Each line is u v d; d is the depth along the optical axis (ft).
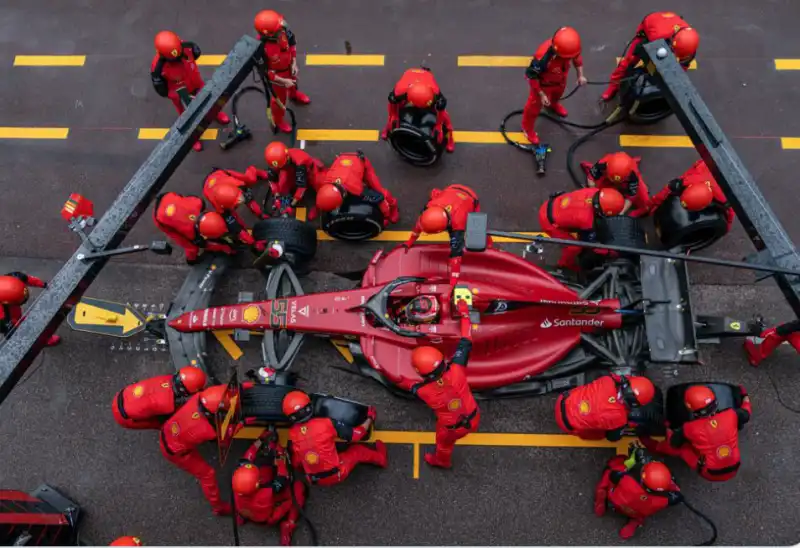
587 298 24.94
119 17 33.37
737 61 31.35
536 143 29.78
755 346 25.82
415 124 26.55
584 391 22.52
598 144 30.04
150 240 29.12
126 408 22.25
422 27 32.68
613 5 32.68
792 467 24.99
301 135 30.81
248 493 20.80
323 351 26.91
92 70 32.42
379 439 25.70
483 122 30.78
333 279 28.12
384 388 26.32
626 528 24.02
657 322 23.41
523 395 25.61
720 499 24.67
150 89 31.96
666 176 29.40
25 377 26.91
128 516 25.20
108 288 28.22
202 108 22.72
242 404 23.34
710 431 21.62
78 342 27.40
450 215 22.95
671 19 26.45
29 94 32.04
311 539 24.64
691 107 21.94
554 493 24.90
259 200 29.63
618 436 22.66
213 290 27.37
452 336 23.39
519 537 24.44
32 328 19.52
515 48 32.14
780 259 19.31
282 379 24.32
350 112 31.17
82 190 30.22
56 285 20.04
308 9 33.24
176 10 33.42
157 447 26.08
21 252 29.17
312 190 29.43
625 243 24.77
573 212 23.72
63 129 31.35
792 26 31.94
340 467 22.08
